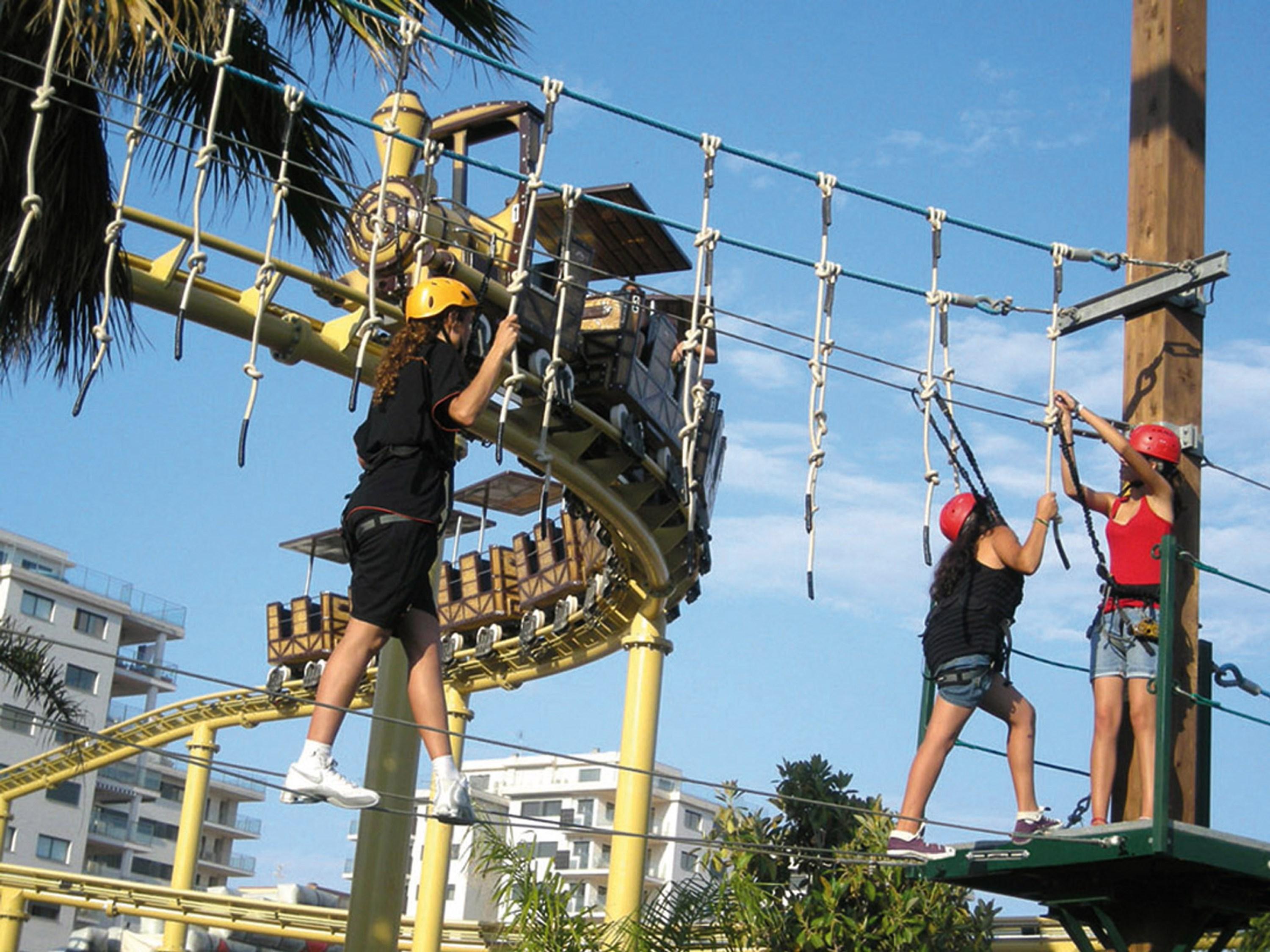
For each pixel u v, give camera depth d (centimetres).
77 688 7225
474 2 1283
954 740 812
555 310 1466
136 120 747
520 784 8438
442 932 2298
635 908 1694
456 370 746
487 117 1463
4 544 7706
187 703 3062
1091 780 841
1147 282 954
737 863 1590
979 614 813
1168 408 938
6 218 995
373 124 786
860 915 1636
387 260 1364
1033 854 801
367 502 726
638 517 1783
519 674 2352
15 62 970
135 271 1353
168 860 7912
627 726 1948
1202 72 1005
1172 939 834
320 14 1177
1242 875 797
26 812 6975
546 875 1427
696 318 843
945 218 901
